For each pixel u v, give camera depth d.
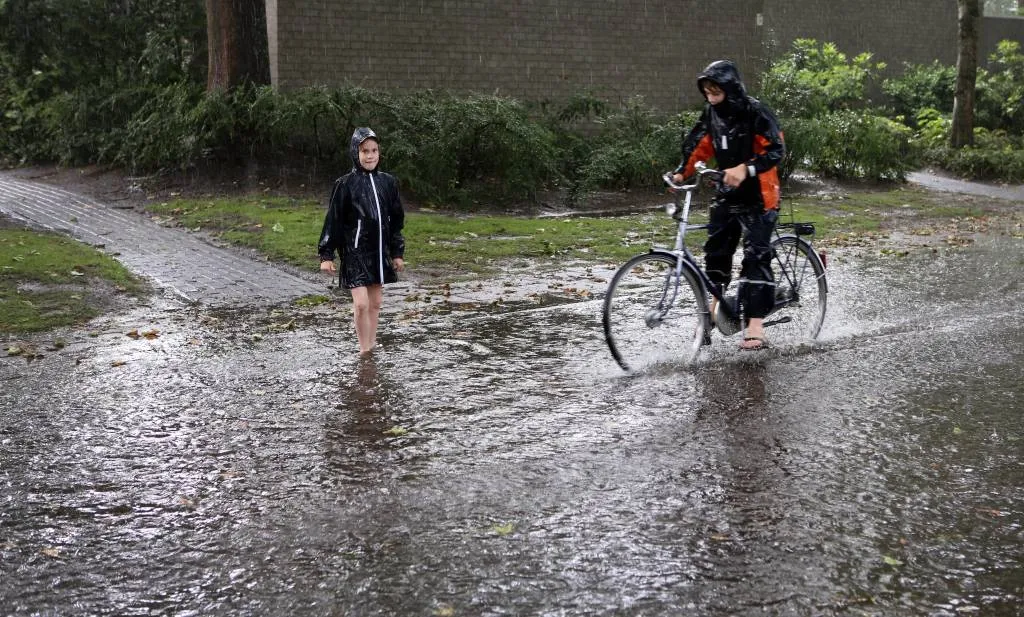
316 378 6.06
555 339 7.07
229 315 7.91
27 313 7.66
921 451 4.76
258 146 15.34
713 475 4.42
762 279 6.47
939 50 30.34
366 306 6.53
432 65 17.53
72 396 5.68
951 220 15.05
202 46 18.14
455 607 3.23
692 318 6.51
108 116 17.58
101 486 4.33
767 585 3.38
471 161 15.21
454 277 9.64
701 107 20.14
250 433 5.04
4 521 3.95
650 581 3.41
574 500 4.13
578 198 15.26
